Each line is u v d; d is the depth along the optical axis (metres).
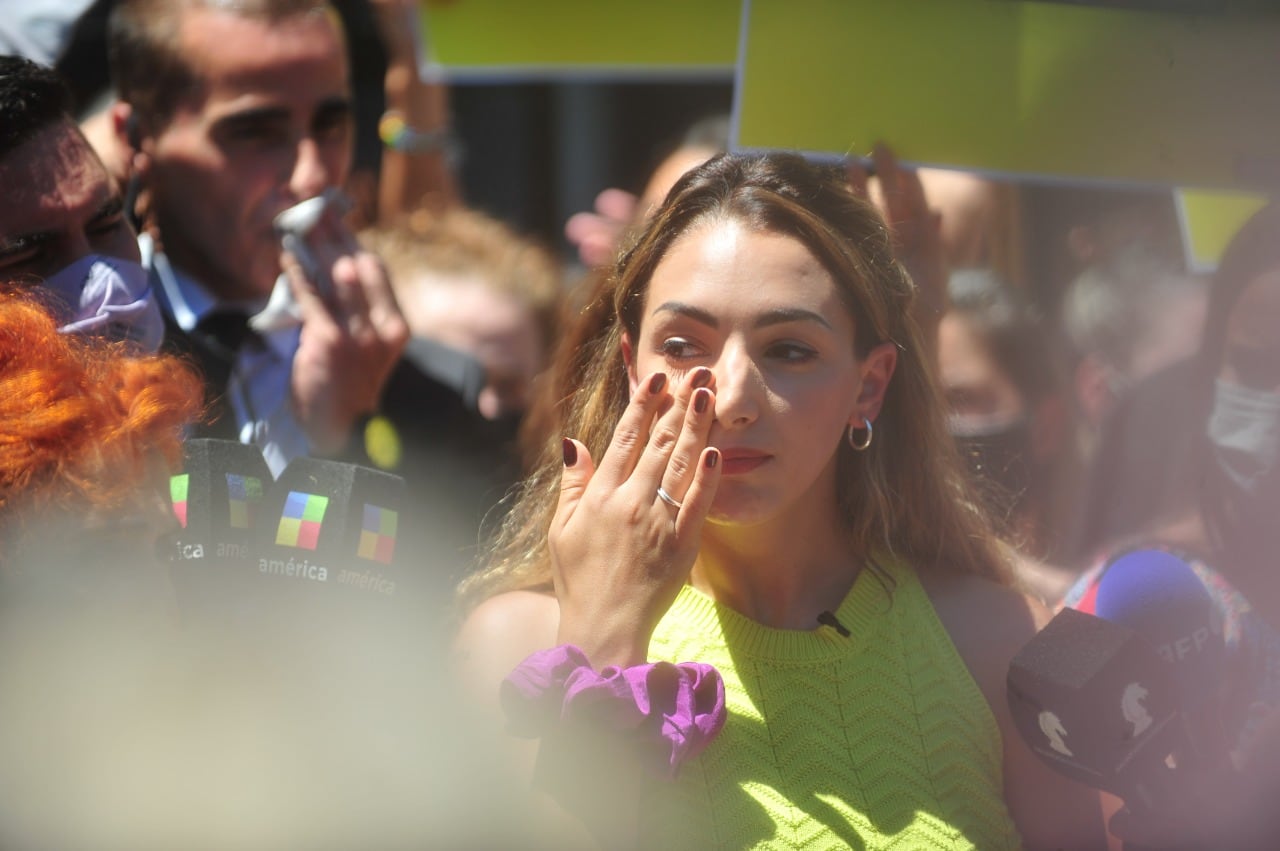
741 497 6.80
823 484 7.64
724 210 7.01
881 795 6.83
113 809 5.57
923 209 9.84
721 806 6.61
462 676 7.01
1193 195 12.34
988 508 9.29
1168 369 9.92
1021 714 6.64
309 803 5.75
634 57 12.93
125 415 6.04
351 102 10.55
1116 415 10.48
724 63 12.86
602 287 8.09
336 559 6.11
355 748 5.91
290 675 5.92
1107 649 6.40
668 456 6.52
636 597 6.40
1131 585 7.87
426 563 8.60
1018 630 7.77
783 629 7.35
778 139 9.73
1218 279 9.08
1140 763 6.39
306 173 9.87
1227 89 9.86
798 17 9.70
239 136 9.74
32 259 7.50
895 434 7.93
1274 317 8.62
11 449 5.60
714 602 7.31
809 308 6.84
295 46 9.81
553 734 6.17
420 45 13.67
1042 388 12.01
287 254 9.84
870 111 9.77
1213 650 7.76
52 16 11.98
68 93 7.91
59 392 5.84
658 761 6.19
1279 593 8.45
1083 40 9.85
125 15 9.87
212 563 6.04
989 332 11.84
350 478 6.23
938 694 7.29
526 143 22.17
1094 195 14.41
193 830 5.61
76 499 5.67
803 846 6.57
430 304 13.52
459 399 11.30
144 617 5.82
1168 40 9.85
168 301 9.77
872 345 7.27
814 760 6.86
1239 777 7.03
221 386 9.64
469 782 6.45
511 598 7.28
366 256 10.06
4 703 5.54
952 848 6.75
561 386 8.33
